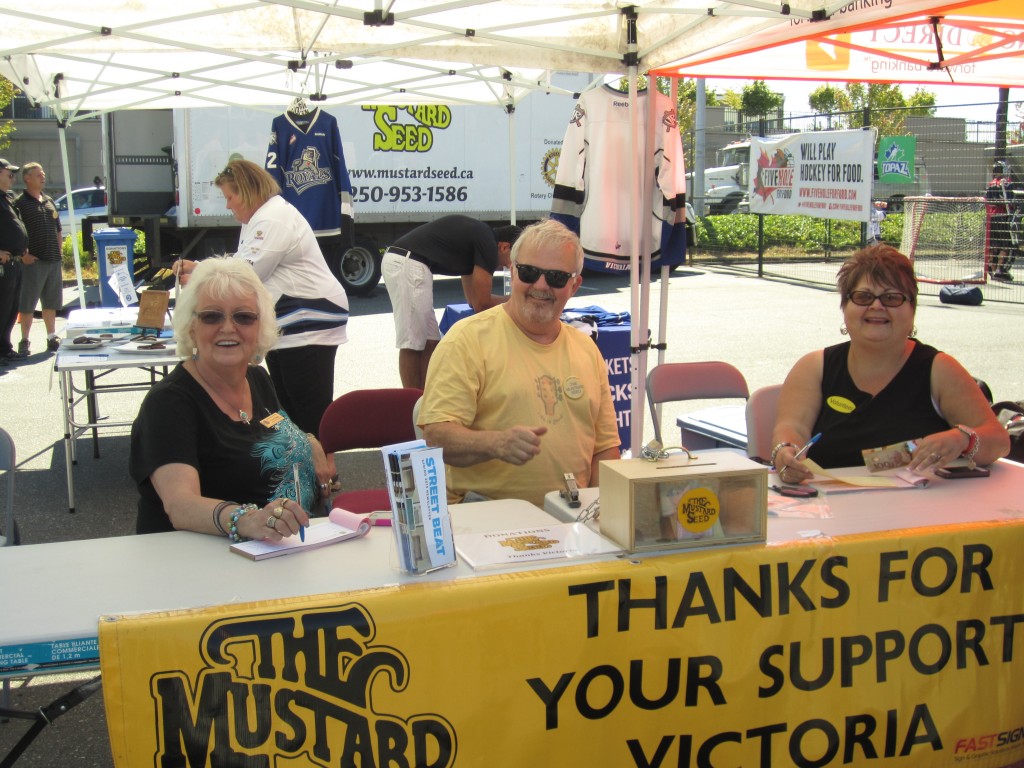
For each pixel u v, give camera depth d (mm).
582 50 4316
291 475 2818
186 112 12438
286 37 5012
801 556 2191
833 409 3252
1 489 5773
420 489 2051
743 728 2170
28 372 9156
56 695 3438
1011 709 2385
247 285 2746
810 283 15203
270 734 1891
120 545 2281
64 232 18188
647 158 4578
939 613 2303
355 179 13672
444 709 1975
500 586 1989
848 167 11992
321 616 1903
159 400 2625
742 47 4152
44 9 4648
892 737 2279
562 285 3008
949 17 4918
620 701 2084
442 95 8422
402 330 6145
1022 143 14000
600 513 2279
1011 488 2744
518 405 3076
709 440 4738
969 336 10195
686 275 16547
